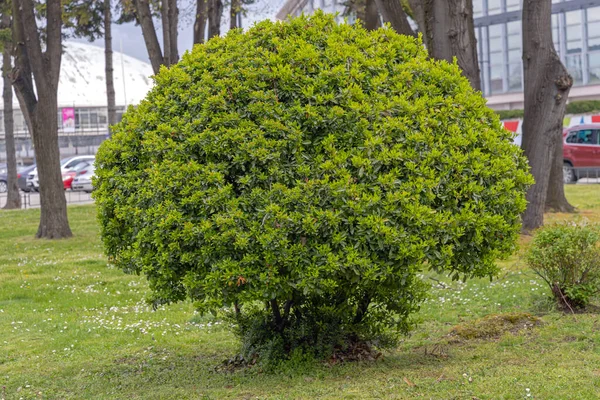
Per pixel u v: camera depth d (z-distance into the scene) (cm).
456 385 555
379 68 602
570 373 566
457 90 623
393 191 544
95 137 6334
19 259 1479
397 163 552
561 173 1723
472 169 571
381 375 603
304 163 555
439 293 958
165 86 627
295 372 618
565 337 694
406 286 570
